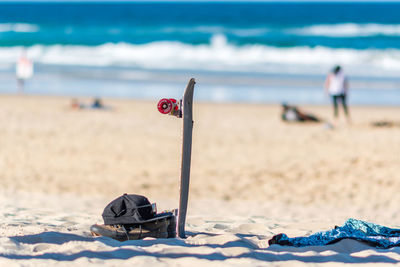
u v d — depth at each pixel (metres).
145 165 12.76
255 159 13.57
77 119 19.30
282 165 12.90
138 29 69.94
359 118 21.36
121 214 5.15
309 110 23.80
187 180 5.29
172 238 5.25
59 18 97.62
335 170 12.34
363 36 59.25
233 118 21.02
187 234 5.71
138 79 34.69
